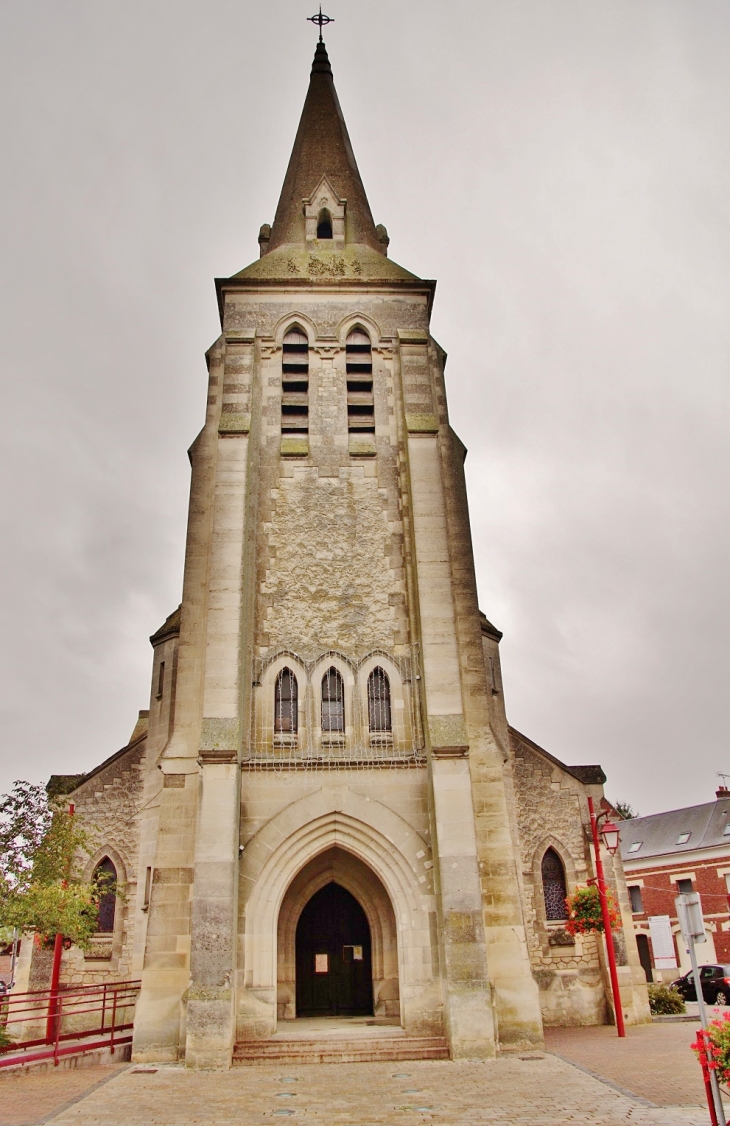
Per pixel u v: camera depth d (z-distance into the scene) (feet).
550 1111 36.27
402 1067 48.16
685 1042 58.75
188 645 62.90
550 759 80.79
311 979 62.95
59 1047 56.75
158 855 56.59
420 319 77.61
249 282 77.15
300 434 72.69
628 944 75.36
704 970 103.19
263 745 61.05
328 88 101.86
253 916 54.95
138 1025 52.11
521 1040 53.16
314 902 65.10
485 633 84.53
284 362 75.31
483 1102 38.29
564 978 73.10
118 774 79.61
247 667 62.49
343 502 69.92
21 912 60.80
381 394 74.49
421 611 63.16
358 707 62.69
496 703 82.28
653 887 151.02
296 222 86.22
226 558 63.16
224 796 55.31
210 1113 37.04
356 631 65.36
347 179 91.56
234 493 65.72
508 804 75.72
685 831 154.20
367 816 57.98
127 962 72.74
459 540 68.03
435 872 55.98
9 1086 46.26
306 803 58.03
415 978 54.44
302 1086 42.88
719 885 140.26
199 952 51.39
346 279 78.23
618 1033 62.85
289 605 65.87
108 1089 42.88
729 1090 37.35
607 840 68.03
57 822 66.59
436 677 61.00
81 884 66.39
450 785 56.90
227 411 69.92
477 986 51.85
